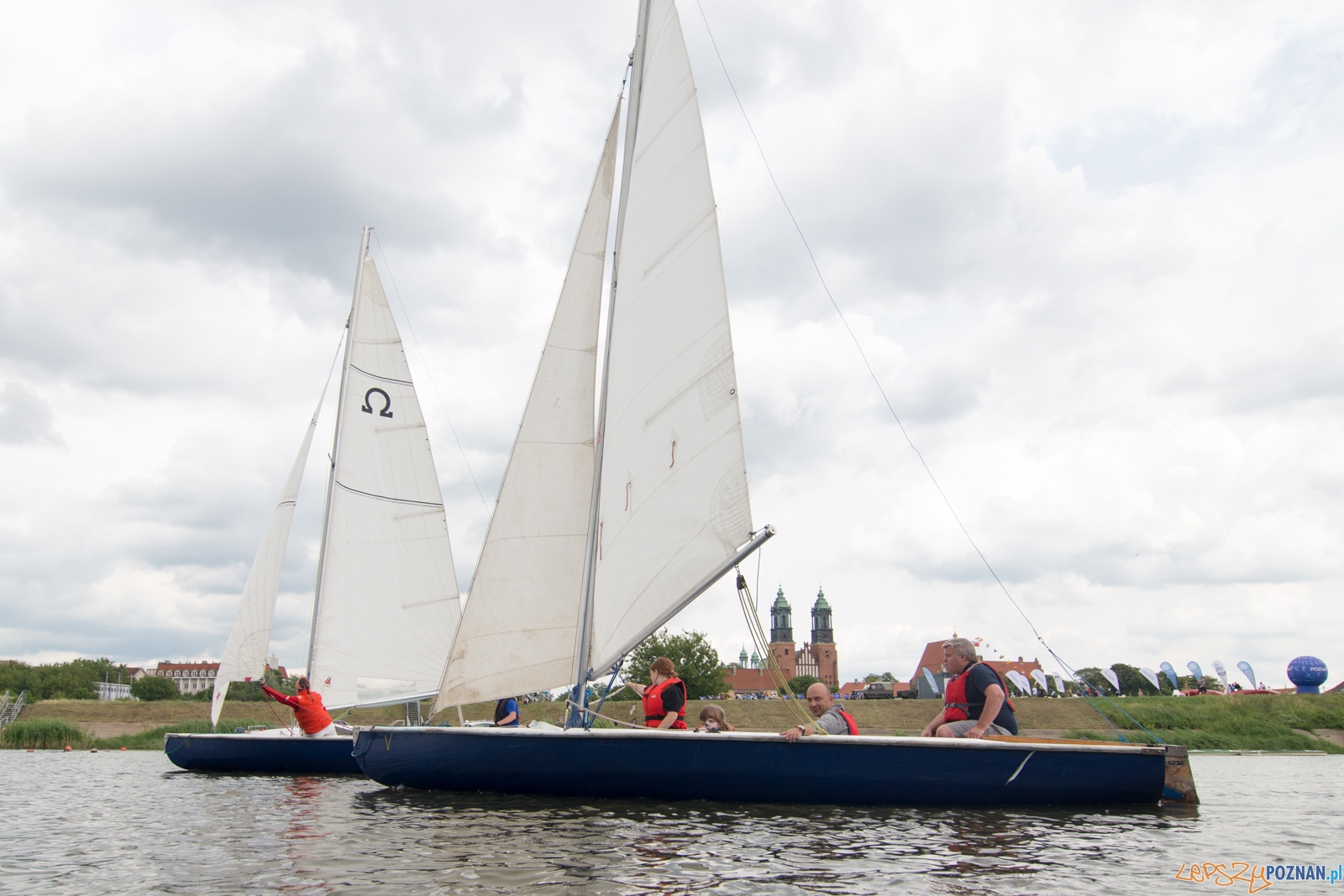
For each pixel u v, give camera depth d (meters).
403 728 10.34
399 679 20.09
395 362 21.53
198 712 42.94
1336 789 15.02
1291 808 11.20
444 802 9.52
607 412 11.77
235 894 5.39
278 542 20.23
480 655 11.59
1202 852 6.80
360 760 10.69
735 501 10.40
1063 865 6.19
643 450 11.30
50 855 7.09
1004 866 6.11
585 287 12.77
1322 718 41.75
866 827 7.61
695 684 68.94
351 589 19.91
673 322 11.35
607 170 13.03
